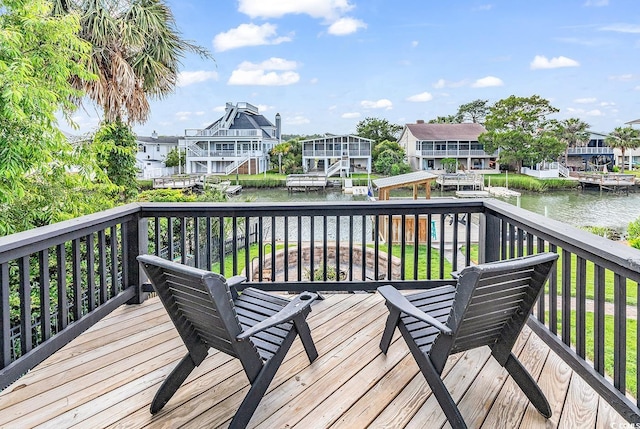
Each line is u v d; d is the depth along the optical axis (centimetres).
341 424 166
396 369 207
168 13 736
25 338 199
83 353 227
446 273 609
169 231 304
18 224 496
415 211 304
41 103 445
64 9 634
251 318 187
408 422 167
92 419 170
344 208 301
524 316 163
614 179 2561
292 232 1148
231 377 203
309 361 213
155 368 211
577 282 191
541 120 3150
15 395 187
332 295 318
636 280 147
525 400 181
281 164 3428
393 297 182
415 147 3275
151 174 3097
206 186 1530
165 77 748
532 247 239
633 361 284
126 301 293
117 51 673
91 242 254
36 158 469
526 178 2750
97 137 619
